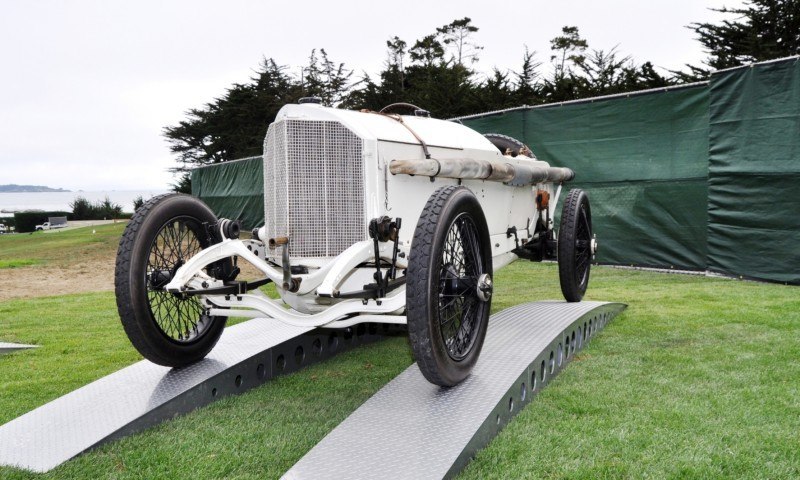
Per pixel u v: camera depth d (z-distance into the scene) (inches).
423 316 107.4
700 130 311.9
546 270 348.8
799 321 195.8
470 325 127.0
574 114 356.5
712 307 222.7
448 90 983.6
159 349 129.3
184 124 1680.6
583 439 107.9
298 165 125.0
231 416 124.8
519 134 379.6
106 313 248.8
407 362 166.2
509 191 181.0
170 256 137.3
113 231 927.0
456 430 101.4
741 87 285.7
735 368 147.1
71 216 1936.5
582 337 169.6
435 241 109.4
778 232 277.4
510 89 967.6
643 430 111.2
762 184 281.1
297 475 90.0
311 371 159.0
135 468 101.2
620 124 340.2
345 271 116.3
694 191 315.3
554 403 126.4
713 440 107.0
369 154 126.2
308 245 126.1
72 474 99.0
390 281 125.3
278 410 128.6
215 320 145.6
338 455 95.1
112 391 127.8
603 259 352.8
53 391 146.5
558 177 218.4
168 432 116.1
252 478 98.4
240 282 135.9
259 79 1529.3
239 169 638.5
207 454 106.4
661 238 328.5
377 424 105.0
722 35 807.7
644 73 801.6
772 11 761.0
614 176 344.2
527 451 103.5
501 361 129.3
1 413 131.3
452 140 154.3
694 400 125.7
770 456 100.9
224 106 1561.3
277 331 165.2
